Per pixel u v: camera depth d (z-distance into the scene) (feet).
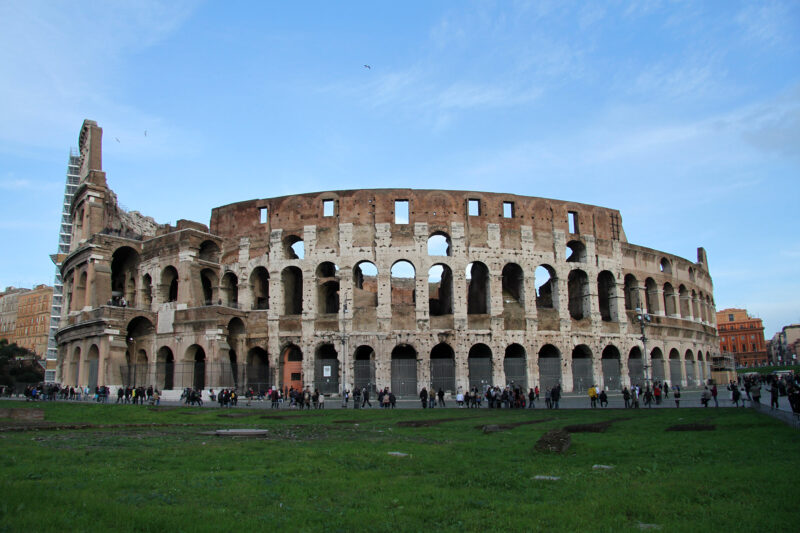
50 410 167.73
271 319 258.98
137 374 265.95
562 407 191.31
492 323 257.75
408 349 266.16
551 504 49.24
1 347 552.41
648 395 192.34
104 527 40.45
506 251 266.77
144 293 283.79
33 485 52.70
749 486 55.06
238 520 43.29
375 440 98.73
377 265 257.14
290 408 192.95
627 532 40.57
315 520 44.11
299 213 266.57
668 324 313.73
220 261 277.23
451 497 52.03
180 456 75.41
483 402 226.38
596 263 286.05
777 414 127.95
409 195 264.31
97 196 294.66
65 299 313.53
